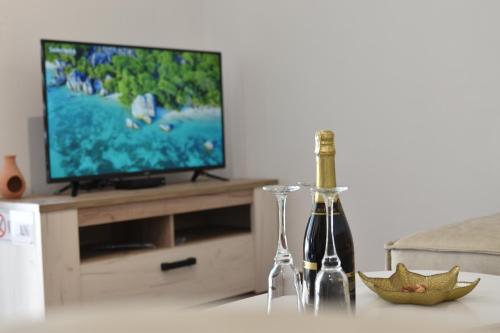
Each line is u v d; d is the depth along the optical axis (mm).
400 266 1549
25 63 3436
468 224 2285
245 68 4145
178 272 3443
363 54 3619
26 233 2957
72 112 3332
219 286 3645
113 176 3482
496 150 3189
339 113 3736
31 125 3461
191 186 3617
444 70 3332
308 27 3840
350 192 3709
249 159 4172
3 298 3096
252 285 3826
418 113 3436
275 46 3996
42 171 3500
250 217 3926
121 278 3197
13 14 3395
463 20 3256
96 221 3111
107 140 3465
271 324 97
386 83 3543
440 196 3387
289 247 3994
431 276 1519
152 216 3346
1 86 3357
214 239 3652
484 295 1505
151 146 3650
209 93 3922
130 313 100
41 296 2906
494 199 3209
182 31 4188
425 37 3389
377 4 3549
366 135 3637
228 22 4195
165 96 3713
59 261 2947
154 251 3342
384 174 3580
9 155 3221
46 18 3516
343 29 3691
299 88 3904
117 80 3508
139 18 3951
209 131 3920
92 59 3410
